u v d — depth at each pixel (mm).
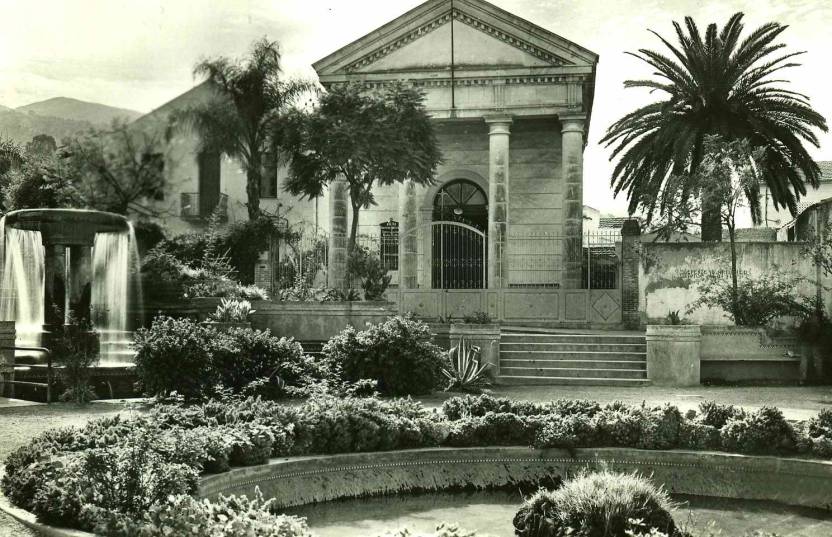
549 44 31828
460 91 32531
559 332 23812
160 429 9148
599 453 10641
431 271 35062
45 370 15945
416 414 11289
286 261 29719
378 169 26000
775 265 22453
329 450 10234
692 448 10672
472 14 32344
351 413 10508
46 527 6570
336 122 26375
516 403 11742
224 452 8883
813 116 27531
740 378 20094
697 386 19375
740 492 10242
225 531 6176
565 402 11680
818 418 10844
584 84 32688
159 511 6395
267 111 33219
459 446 10875
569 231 31453
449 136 36406
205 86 34031
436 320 26688
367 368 17234
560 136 35938
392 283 35031
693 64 27672
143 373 14750
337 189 32719
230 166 35875
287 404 15211
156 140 34844
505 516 9195
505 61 32250
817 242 21859
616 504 7539
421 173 27344
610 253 33719
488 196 35812
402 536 6633
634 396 17359
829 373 19719
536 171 36062
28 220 18234
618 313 26891
